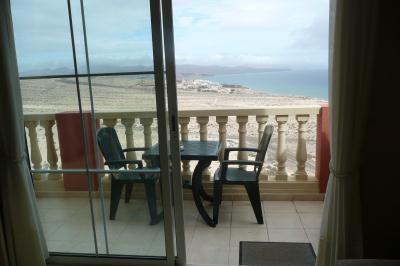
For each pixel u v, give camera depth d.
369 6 1.48
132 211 2.07
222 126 3.25
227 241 2.54
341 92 1.57
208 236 2.62
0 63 1.73
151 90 1.85
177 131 1.87
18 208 1.92
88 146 2.04
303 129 3.16
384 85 1.64
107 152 2.02
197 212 3.08
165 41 1.76
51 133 2.06
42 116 2.04
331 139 1.66
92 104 1.96
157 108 1.84
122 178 2.04
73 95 1.97
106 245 2.16
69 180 2.12
